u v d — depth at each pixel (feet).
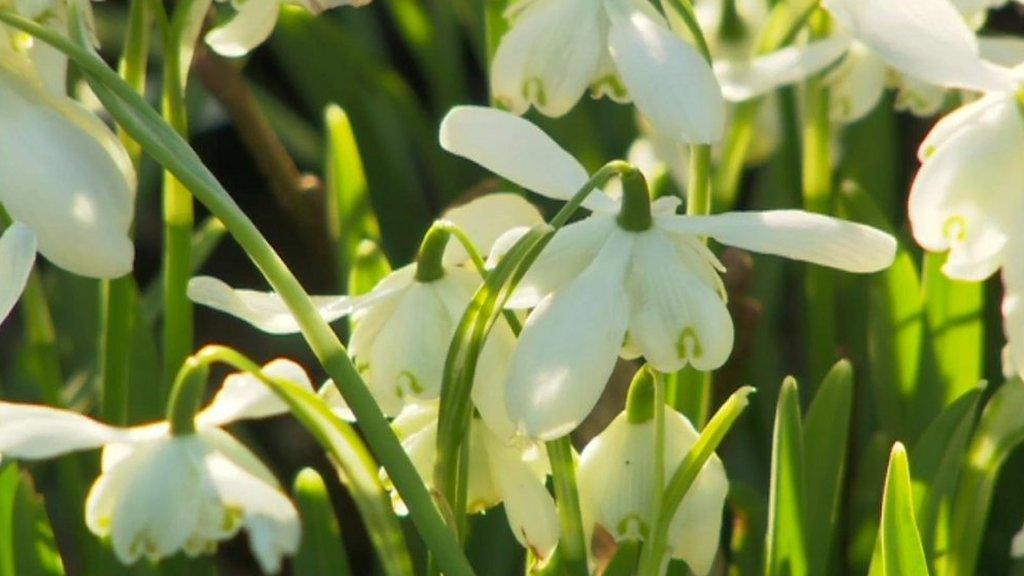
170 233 2.06
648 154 2.29
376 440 1.87
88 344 2.30
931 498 2.03
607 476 1.92
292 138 2.79
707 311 1.87
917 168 2.84
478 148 1.89
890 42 1.89
